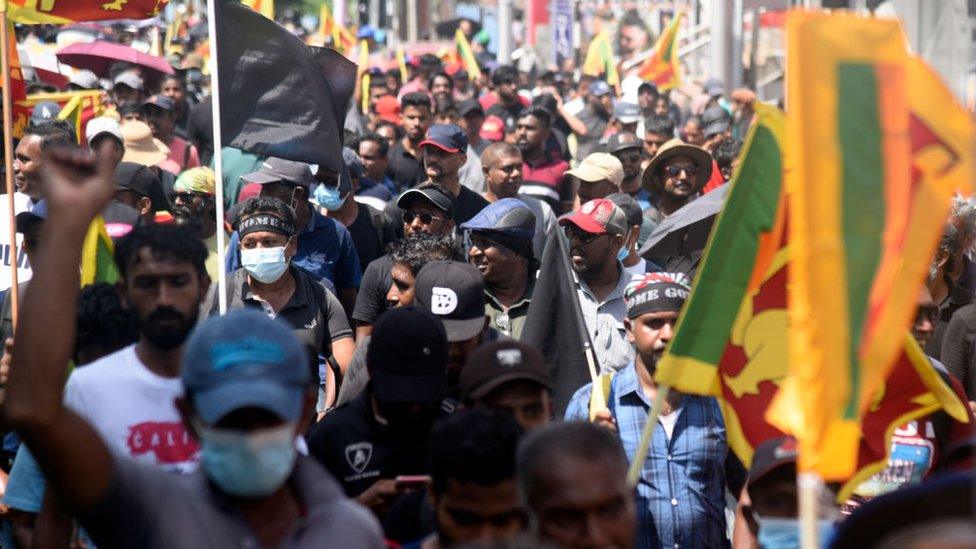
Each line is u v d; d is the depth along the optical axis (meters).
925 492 4.12
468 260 11.88
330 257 13.78
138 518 5.39
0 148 14.20
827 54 5.95
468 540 5.97
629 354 11.51
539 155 21.02
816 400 5.79
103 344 7.77
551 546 4.23
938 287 11.75
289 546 5.37
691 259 13.10
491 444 5.91
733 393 7.78
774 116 6.95
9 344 8.87
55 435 5.32
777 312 7.72
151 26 40.19
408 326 7.63
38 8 12.78
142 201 13.95
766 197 6.95
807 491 5.73
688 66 46.94
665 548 8.73
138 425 6.72
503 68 28.47
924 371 7.68
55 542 7.09
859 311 5.90
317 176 14.46
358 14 67.50
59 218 5.47
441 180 15.73
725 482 9.13
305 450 6.71
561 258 9.98
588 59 39.81
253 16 11.82
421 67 33.03
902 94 5.99
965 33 7.90
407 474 7.76
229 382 5.27
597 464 5.34
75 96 17.64
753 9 38.41
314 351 10.70
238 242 12.40
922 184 5.98
